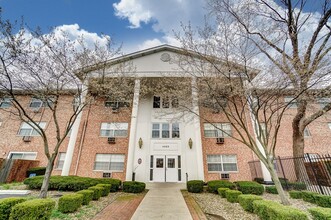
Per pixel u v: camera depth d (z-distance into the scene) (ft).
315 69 22.79
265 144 24.27
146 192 32.78
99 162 45.80
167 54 49.08
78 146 46.70
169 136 48.03
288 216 12.77
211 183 33.71
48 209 14.39
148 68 47.50
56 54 25.45
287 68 23.49
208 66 27.20
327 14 27.02
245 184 31.09
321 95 25.46
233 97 28.04
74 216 17.26
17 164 41.70
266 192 31.45
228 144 46.52
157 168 45.11
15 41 21.77
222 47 24.53
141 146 46.52
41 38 23.77
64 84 28.17
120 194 30.45
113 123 49.73
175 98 34.86
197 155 43.50
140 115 50.14
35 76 25.26
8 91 24.53
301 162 33.99
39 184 29.12
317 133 47.06
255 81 24.90
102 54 29.27
